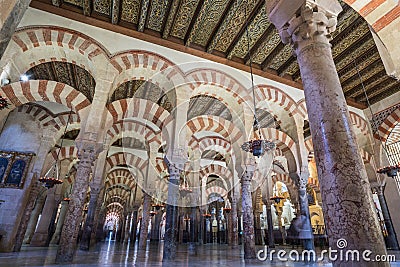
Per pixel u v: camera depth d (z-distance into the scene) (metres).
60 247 4.68
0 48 1.58
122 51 6.41
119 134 9.34
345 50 7.38
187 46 7.09
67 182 12.87
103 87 5.94
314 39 2.80
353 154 2.17
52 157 10.19
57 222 14.00
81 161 5.32
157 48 6.87
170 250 5.39
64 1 6.05
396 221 8.91
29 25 5.68
